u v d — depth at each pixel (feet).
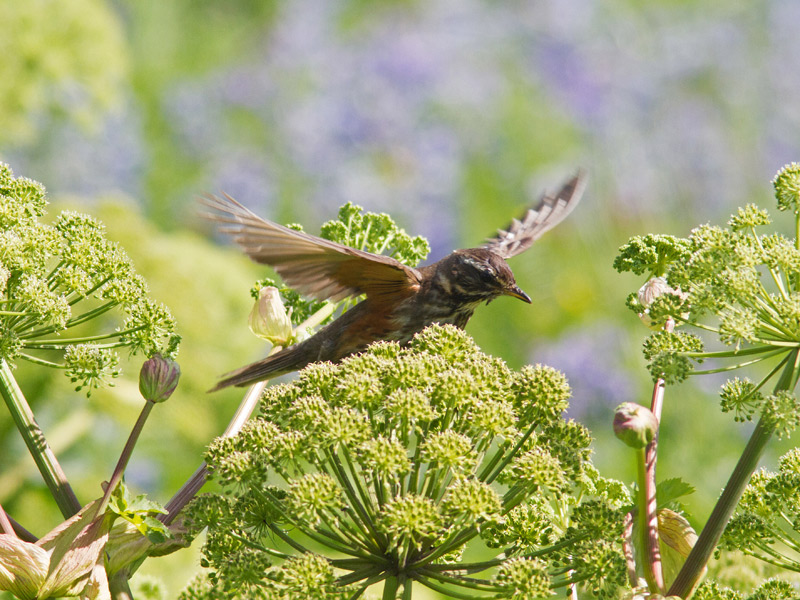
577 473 16.26
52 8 45.98
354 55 67.21
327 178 61.72
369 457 14.89
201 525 16.47
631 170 61.52
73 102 47.44
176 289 39.27
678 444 48.70
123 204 41.14
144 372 16.90
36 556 15.99
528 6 70.49
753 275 15.89
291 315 24.91
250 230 21.84
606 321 55.62
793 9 68.33
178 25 67.05
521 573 14.69
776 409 14.93
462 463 15.06
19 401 17.97
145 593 19.86
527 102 65.26
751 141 64.34
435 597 28.55
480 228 62.28
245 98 64.13
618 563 15.26
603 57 67.10
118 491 16.51
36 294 17.15
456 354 17.54
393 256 26.22
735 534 16.79
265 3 70.69
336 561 15.49
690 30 68.23
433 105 65.41
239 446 16.20
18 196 19.44
